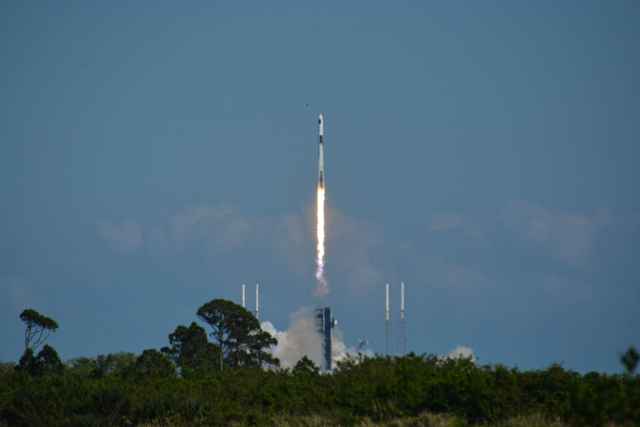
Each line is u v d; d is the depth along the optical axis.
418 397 155.88
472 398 150.25
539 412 140.62
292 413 169.50
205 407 176.88
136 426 177.75
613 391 137.00
